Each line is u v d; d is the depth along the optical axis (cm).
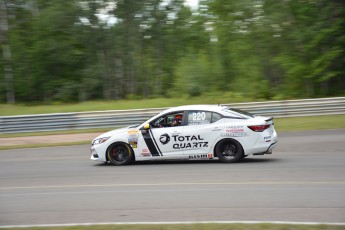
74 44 3612
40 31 3491
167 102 2730
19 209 725
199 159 1218
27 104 3481
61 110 2603
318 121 1895
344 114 2055
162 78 3719
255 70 3027
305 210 654
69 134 1912
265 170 1004
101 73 3547
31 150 1566
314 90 2881
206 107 1147
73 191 855
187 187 848
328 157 1171
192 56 3419
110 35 3525
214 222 582
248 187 828
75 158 1344
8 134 1967
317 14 2808
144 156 1154
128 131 1166
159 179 945
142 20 3559
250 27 2911
